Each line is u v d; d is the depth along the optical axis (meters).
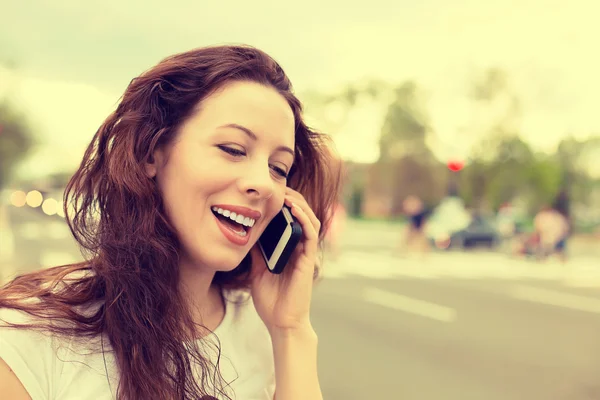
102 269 1.01
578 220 32.22
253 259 1.30
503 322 7.47
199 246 1.04
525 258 17.39
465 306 8.59
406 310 8.03
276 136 1.06
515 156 38.59
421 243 18.06
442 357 5.59
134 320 0.97
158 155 1.06
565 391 4.74
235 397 1.17
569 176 39.28
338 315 7.49
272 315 1.25
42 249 14.28
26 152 53.38
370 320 7.21
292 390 1.20
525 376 5.09
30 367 0.88
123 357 0.96
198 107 1.03
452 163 21.44
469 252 18.84
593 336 6.82
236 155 1.04
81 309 0.98
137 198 1.02
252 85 1.06
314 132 1.40
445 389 4.61
